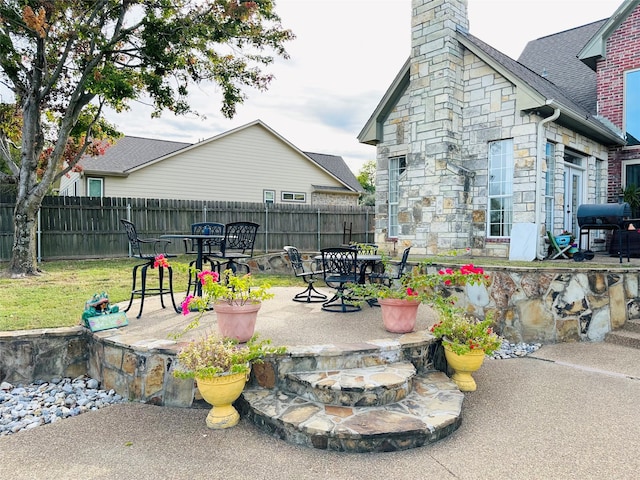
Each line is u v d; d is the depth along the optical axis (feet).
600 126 29.25
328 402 10.32
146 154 57.36
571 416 10.57
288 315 16.56
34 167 28.78
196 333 13.14
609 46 32.45
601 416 10.55
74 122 30.12
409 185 28.40
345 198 73.10
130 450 9.09
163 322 14.65
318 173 68.59
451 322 12.69
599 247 31.65
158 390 11.41
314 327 14.48
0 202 33.86
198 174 56.39
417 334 13.37
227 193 58.80
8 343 12.62
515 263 21.52
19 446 9.30
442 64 26.50
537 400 11.56
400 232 29.04
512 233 24.97
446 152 26.27
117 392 12.16
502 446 9.14
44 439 9.61
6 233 34.19
